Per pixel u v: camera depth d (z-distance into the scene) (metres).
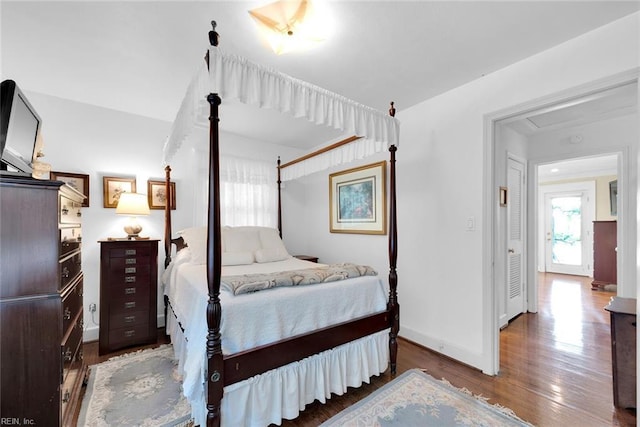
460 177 2.45
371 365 2.07
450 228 2.52
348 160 2.76
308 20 1.56
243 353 1.47
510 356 2.48
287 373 1.65
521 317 3.50
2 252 1.22
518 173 3.58
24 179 1.26
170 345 2.71
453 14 1.58
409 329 2.84
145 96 2.64
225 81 1.38
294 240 4.34
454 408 1.77
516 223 3.54
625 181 2.96
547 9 1.55
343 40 1.81
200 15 1.59
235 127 3.46
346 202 3.71
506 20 1.64
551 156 3.54
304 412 1.76
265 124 3.36
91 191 2.82
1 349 1.22
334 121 1.83
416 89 2.50
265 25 1.58
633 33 1.59
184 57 2.01
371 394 1.93
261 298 1.62
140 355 2.50
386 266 3.16
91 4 1.50
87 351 2.57
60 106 2.68
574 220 6.30
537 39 1.82
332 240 3.97
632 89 1.75
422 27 1.69
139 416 1.70
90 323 2.78
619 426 1.60
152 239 2.89
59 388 1.32
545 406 1.79
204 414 1.45
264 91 1.52
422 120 2.75
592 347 2.65
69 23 1.65
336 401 1.87
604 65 1.69
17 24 1.66
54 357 1.32
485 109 2.28
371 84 2.41
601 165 5.54
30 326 1.27
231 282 1.69
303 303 1.77
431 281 2.66
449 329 2.51
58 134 2.67
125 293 2.64
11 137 1.37
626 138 2.97
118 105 2.85
